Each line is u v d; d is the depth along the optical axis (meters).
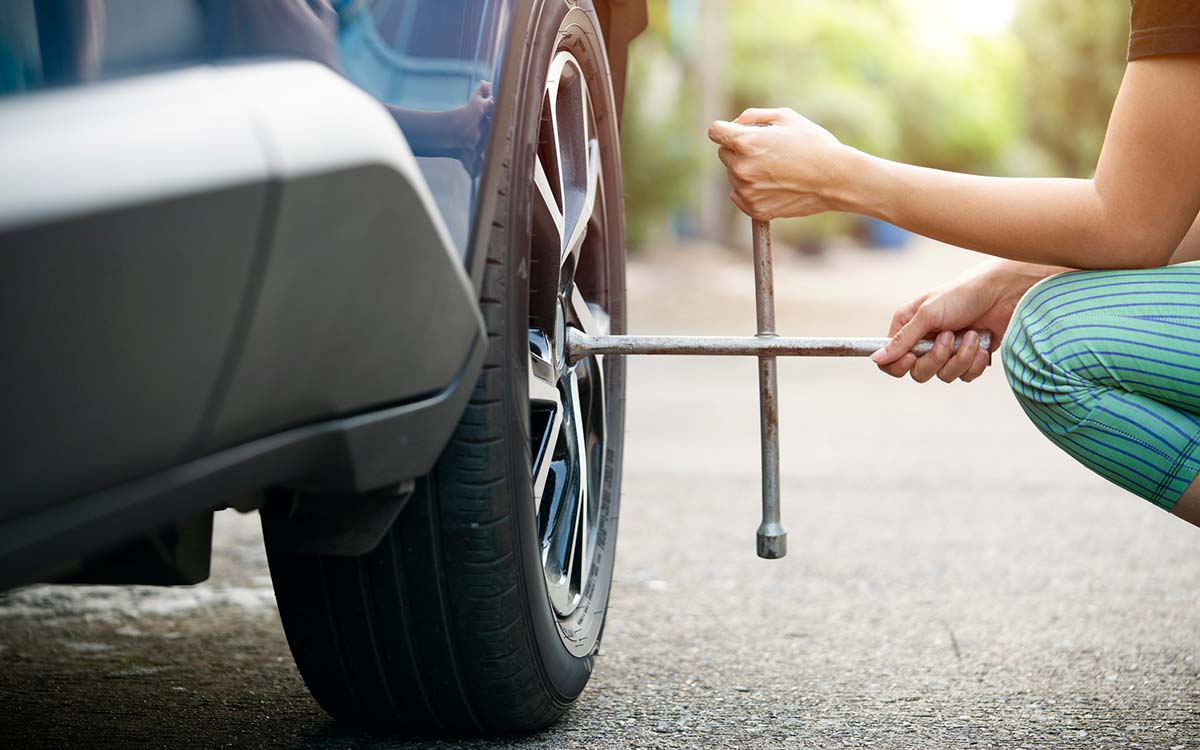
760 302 1.64
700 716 1.70
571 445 1.72
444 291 1.15
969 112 23.20
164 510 0.94
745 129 1.57
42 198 0.81
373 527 1.25
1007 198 1.49
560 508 1.70
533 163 1.45
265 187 0.93
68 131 0.85
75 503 0.87
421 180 1.12
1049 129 25.67
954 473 3.95
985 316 1.69
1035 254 1.50
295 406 1.03
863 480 3.83
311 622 1.47
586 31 1.76
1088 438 1.49
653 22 15.95
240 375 0.95
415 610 1.43
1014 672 1.92
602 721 1.68
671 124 15.37
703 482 3.80
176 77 0.97
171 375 0.89
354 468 1.11
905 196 1.53
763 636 2.16
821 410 5.63
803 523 3.19
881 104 20.91
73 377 0.83
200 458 0.96
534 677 1.52
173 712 1.73
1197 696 1.79
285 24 1.12
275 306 0.96
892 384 6.71
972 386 6.66
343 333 1.04
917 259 20.14
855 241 22.23
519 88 1.41
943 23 22.84
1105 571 2.66
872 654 2.04
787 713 1.72
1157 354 1.44
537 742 1.58
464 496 1.38
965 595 2.46
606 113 1.92
